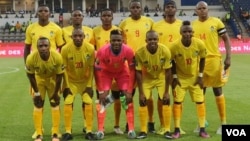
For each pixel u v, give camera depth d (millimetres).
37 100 7438
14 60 27781
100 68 7633
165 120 7629
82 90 7680
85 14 42375
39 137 7418
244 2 44938
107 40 8188
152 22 8398
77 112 10180
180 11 42531
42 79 7504
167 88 7566
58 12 42500
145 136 7562
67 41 8102
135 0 8375
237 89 13875
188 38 7398
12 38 38812
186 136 7621
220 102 8031
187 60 7535
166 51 7422
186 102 11414
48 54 7141
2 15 42469
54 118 7434
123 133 8016
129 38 8281
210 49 8023
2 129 8414
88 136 7516
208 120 9055
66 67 7570
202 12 8055
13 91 14023
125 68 7719
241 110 10109
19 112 10258
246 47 32375
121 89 7703
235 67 21359
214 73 7988
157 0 46031
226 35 8102
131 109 7660
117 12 43156
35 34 7891
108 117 9508
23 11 45094
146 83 7766
